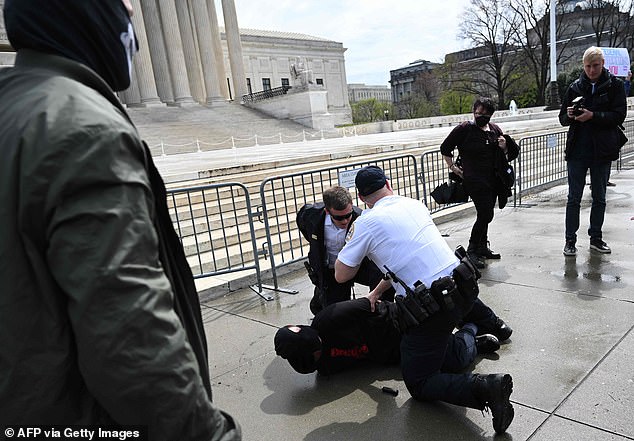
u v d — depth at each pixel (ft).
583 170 16.63
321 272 12.44
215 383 10.58
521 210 26.55
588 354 10.28
